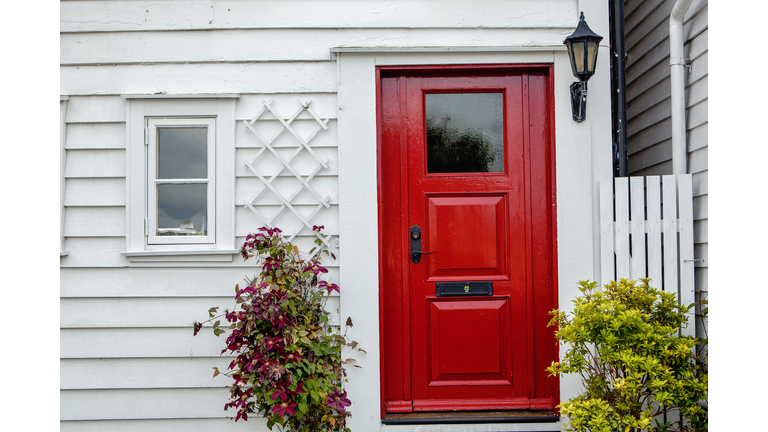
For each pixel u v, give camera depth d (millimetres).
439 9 3193
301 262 3000
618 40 3371
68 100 3205
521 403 3182
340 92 3160
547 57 3180
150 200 3197
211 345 3148
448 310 3242
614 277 3055
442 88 3277
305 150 3199
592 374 2889
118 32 3207
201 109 3195
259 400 2822
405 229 3252
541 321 3223
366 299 3121
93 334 3152
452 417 3102
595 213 3133
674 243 2986
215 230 3184
